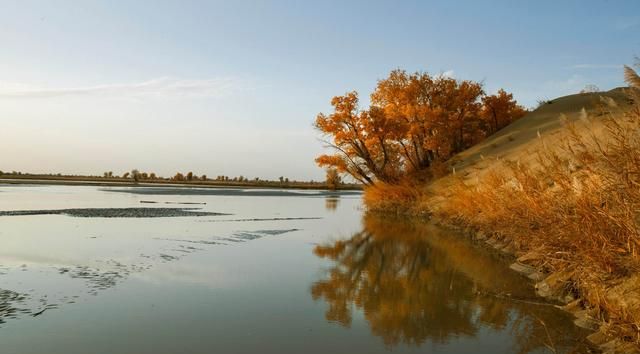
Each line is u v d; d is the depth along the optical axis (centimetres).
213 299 985
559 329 820
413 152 4434
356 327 835
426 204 2991
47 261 1307
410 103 4225
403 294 1077
